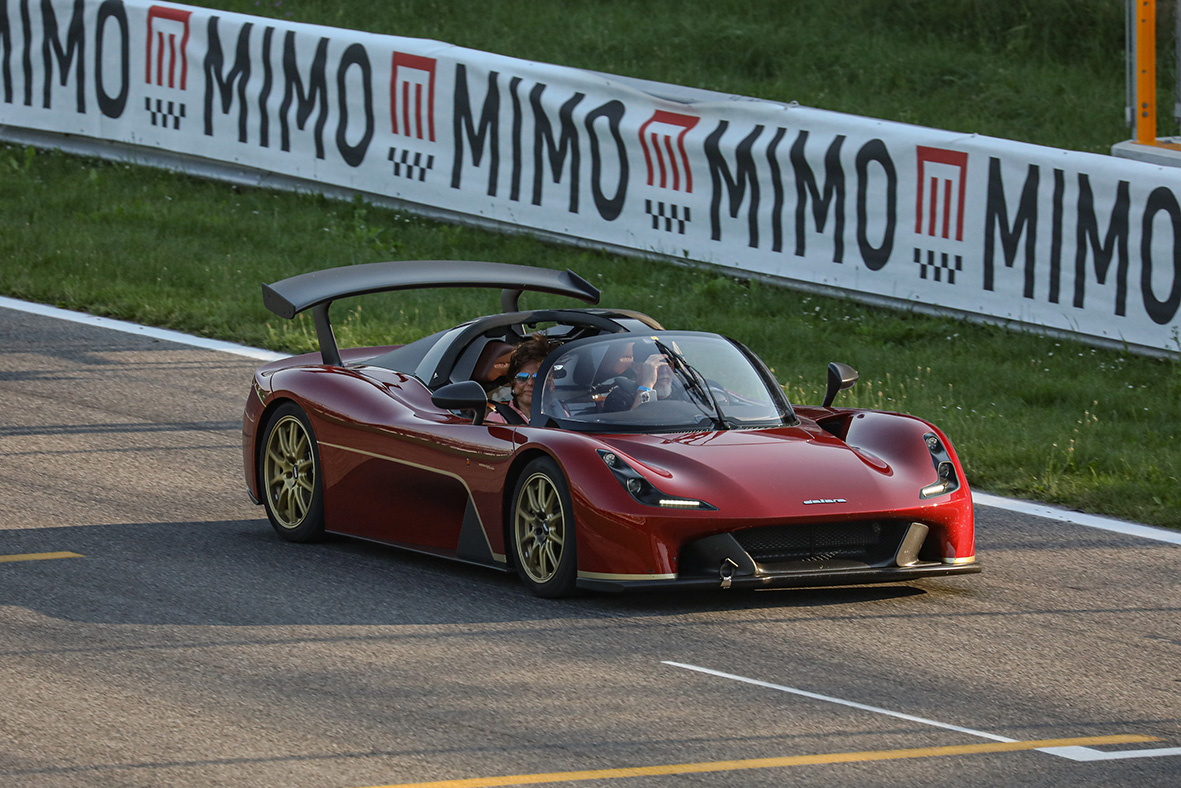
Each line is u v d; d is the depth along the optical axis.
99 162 70.25
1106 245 45.75
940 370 45.44
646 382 27.14
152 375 44.66
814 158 51.50
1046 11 78.81
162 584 25.94
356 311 52.59
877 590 26.47
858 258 51.03
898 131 49.72
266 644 22.33
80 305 53.16
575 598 25.38
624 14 85.06
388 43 60.66
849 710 19.59
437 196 60.09
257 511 32.28
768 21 82.69
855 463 25.36
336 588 26.00
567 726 18.69
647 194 55.38
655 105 54.94
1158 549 30.11
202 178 67.88
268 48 63.69
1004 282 48.06
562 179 57.19
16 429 38.28
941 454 26.31
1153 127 56.16
